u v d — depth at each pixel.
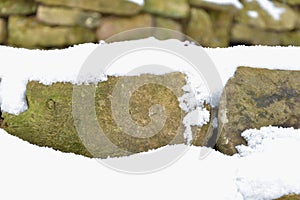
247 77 1.09
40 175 0.89
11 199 0.84
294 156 0.95
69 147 1.05
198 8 2.00
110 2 1.90
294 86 1.09
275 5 2.06
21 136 1.06
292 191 0.89
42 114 1.05
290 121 1.05
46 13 1.91
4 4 1.93
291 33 2.07
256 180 0.90
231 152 1.02
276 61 1.14
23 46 1.92
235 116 1.05
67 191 0.86
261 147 0.99
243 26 2.04
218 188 0.88
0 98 1.08
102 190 0.87
